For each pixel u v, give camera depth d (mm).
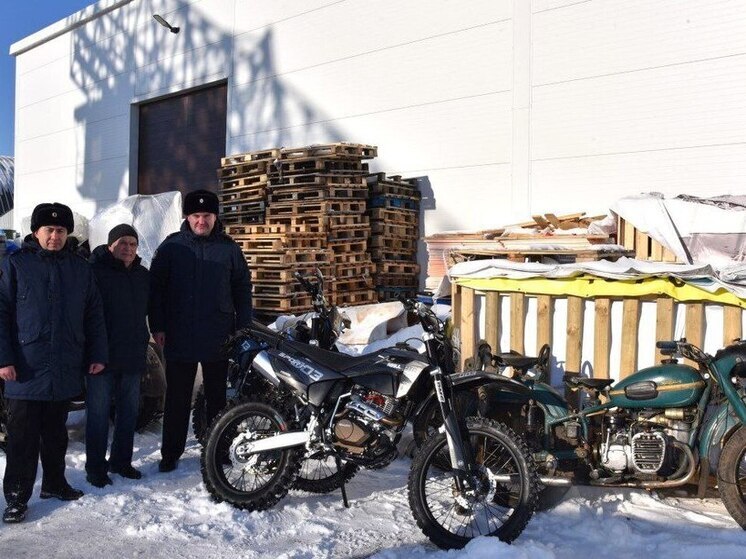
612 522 4184
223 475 4582
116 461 5137
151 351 6125
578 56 8891
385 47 10852
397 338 7035
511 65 9469
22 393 4254
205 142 14289
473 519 4145
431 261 8766
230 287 5367
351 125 11320
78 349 4480
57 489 4609
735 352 4246
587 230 7656
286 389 4605
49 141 18516
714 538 3977
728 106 7852
